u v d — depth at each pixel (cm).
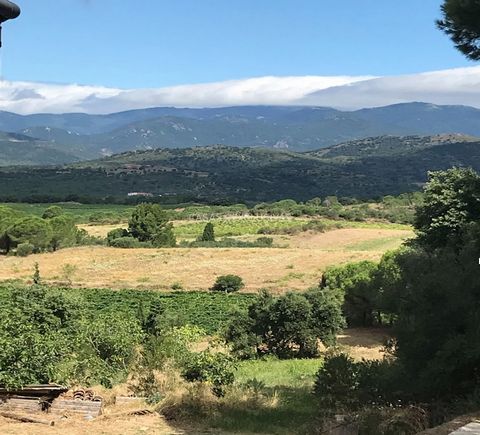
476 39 1169
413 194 16512
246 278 7119
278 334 3341
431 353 1162
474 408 1023
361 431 1099
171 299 6178
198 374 1653
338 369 1342
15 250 8625
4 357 1439
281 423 1356
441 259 1287
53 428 1232
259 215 14275
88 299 5997
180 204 17725
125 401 1504
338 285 4800
